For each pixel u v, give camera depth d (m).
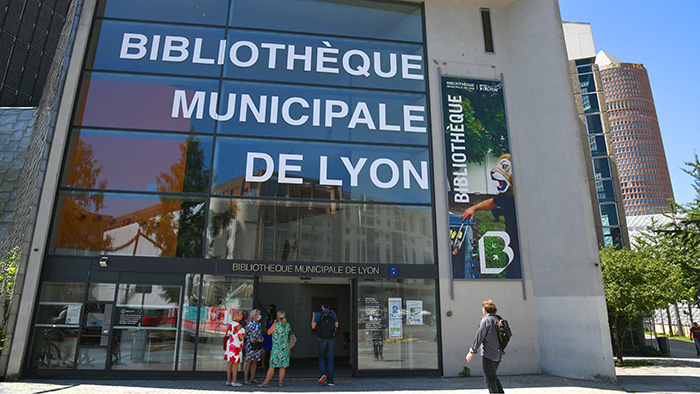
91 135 12.63
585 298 12.27
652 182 162.50
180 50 13.77
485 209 13.86
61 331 11.25
